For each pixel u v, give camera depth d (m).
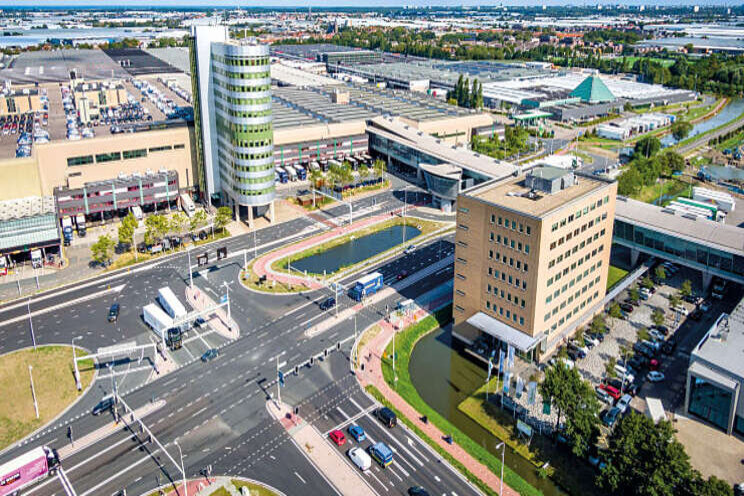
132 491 103.88
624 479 97.69
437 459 111.12
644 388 132.38
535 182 146.62
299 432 117.81
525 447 115.06
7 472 101.88
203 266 188.50
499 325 139.38
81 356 142.00
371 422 120.69
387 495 102.81
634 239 187.12
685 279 183.12
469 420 123.94
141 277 181.12
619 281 181.88
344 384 132.38
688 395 121.25
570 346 147.25
